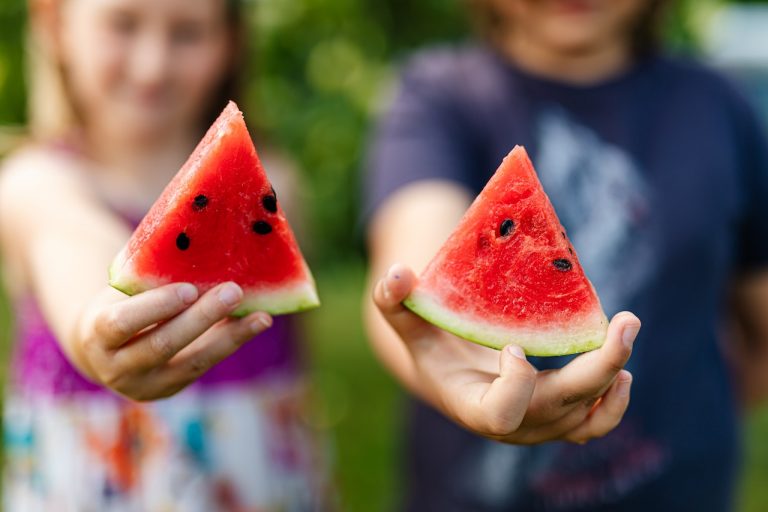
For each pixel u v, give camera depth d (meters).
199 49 0.91
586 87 0.86
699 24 1.54
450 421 0.84
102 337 0.53
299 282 0.59
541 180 0.84
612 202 0.83
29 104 1.36
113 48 0.88
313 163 1.52
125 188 0.91
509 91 0.86
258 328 0.56
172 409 0.85
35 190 0.81
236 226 0.58
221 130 0.58
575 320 0.58
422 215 0.78
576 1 0.83
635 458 0.81
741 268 0.91
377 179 0.86
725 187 0.84
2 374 1.77
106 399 0.84
